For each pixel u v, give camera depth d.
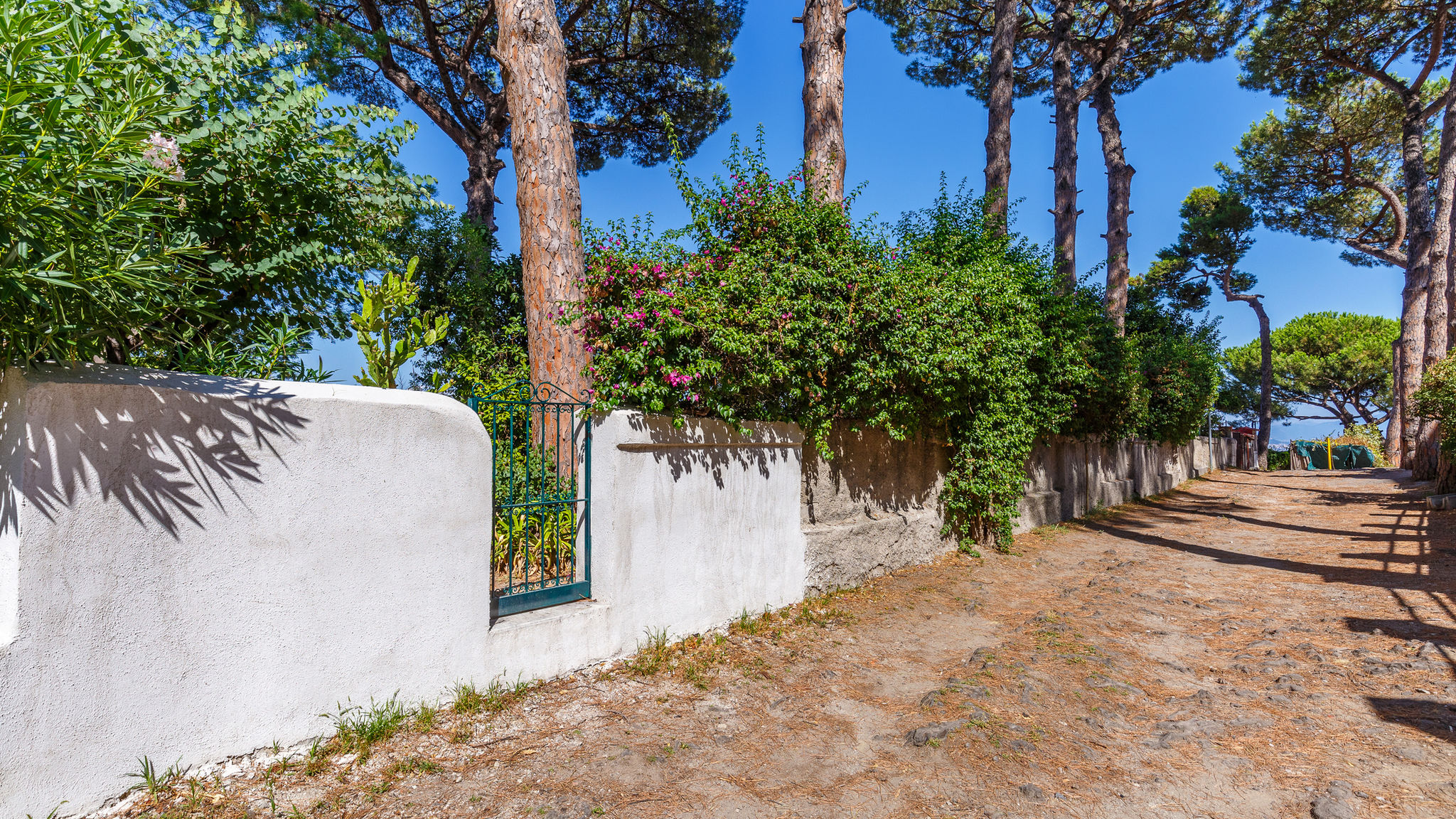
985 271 8.39
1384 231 28.64
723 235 6.21
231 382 3.10
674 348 4.94
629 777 3.27
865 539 7.23
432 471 3.71
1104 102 20.58
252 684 3.05
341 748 3.27
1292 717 4.08
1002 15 13.26
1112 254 19.92
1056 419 10.49
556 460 4.68
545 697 4.05
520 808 2.96
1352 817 2.99
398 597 3.55
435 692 3.70
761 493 5.88
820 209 6.44
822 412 6.22
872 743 3.76
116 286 2.63
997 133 13.21
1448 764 3.46
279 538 3.14
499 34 6.80
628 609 4.70
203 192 3.22
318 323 3.96
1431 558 8.74
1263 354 34.41
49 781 2.51
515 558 5.15
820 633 5.61
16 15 2.17
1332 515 13.59
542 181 6.59
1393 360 28.86
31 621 2.49
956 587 7.37
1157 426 18.00
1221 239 33.56
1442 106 19.33
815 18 9.05
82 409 2.63
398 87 12.84
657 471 4.91
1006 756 3.56
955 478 8.77
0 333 2.57
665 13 14.20
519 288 9.38
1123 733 3.92
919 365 6.73
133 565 2.74
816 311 5.95
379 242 4.46
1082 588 7.52
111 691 2.67
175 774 2.84
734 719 3.99
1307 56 21.33
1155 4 18.69
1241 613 6.50
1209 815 3.05
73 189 2.48
